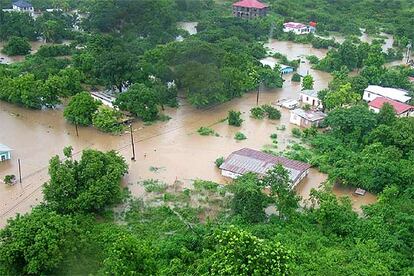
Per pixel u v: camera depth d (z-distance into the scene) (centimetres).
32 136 7531
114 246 4084
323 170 6700
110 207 5669
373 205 5647
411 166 6303
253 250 3588
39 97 8412
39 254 4216
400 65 11288
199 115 8525
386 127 7119
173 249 4697
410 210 5344
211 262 3950
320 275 4291
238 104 9081
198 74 8512
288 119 8469
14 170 6512
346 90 8638
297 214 5428
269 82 9662
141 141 7462
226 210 5644
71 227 4559
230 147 7362
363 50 11138
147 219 5466
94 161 5688
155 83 8794
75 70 8925
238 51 10738
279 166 5531
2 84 8650
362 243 4925
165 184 6238
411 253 4819
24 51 11406
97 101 7900
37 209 5050
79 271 4338
